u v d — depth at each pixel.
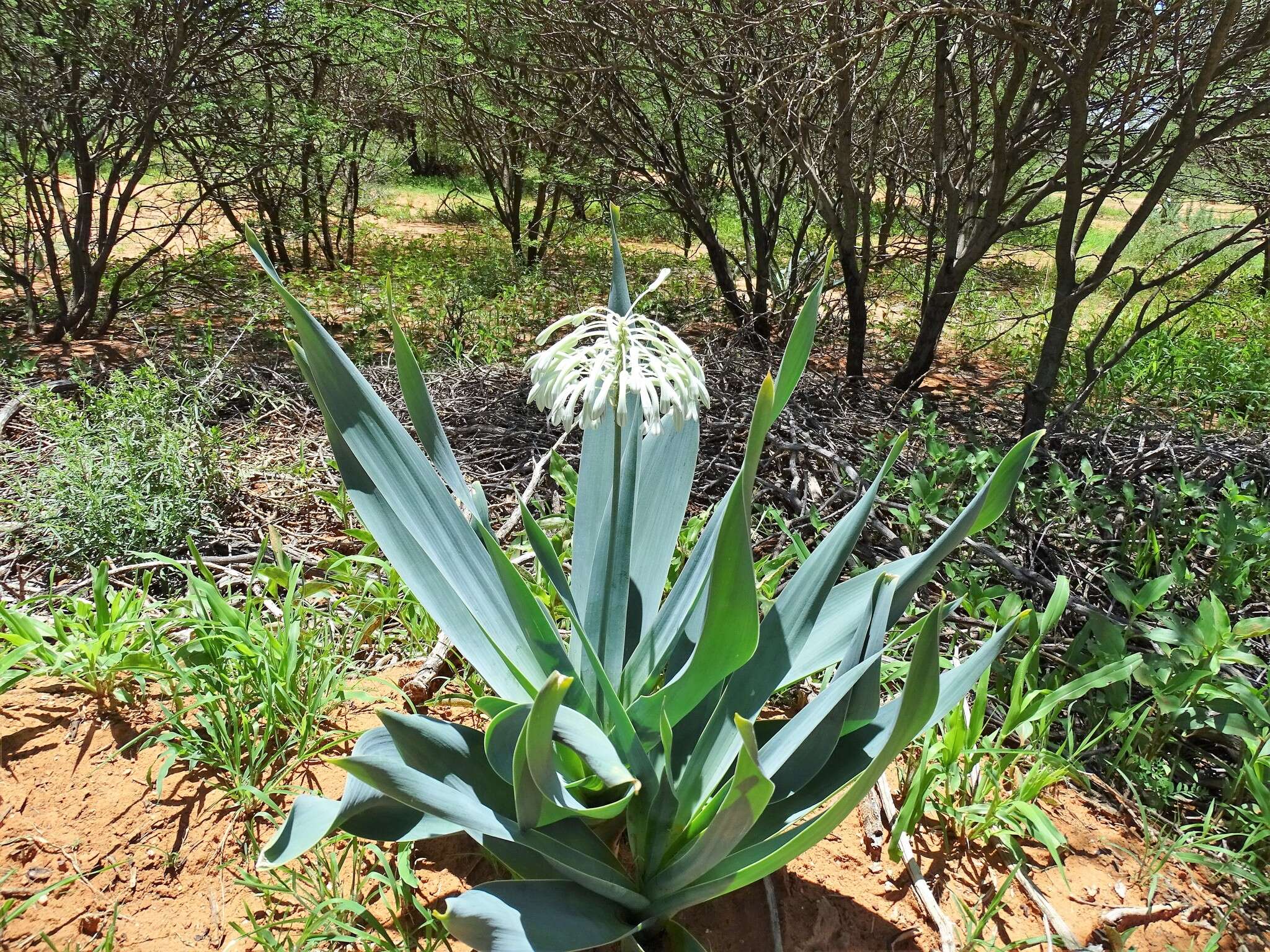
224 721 2.17
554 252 11.64
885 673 2.51
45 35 6.43
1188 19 4.67
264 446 4.52
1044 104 6.02
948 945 1.83
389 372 5.61
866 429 4.93
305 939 1.69
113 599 2.57
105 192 6.87
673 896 1.61
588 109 7.03
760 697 1.81
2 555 3.43
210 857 1.96
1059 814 2.27
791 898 1.92
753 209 7.52
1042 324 8.09
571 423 1.49
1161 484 3.82
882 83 6.66
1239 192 6.14
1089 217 5.05
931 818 2.16
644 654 1.92
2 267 7.03
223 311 7.94
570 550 3.17
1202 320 9.35
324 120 7.86
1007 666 2.62
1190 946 1.95
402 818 1.63
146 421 3.84
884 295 9.38
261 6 7.12
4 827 2.01
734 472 4.21
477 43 7.55
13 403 4.50
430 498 1.91
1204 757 2.56
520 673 1.79
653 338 1.50
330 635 2.71
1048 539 3.61
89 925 1.83
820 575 1.84
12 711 2.30
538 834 1.52
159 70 6.49
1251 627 2.29
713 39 6.11
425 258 11.62
